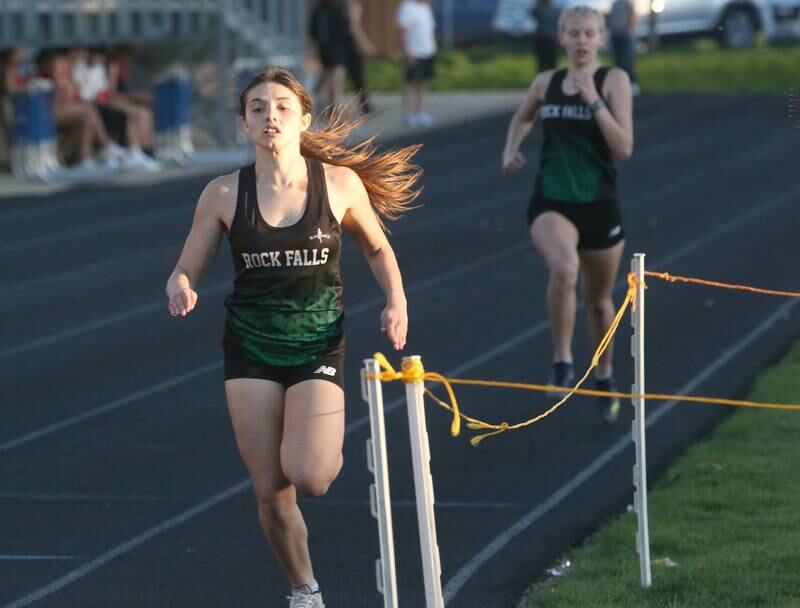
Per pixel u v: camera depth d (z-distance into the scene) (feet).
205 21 199.21
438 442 67.77
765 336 89.04
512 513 56.54
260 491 43.32
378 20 310.45
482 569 50.03
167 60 211.20
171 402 76.79
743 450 63.21
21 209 151.64
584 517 55.77
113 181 171.83
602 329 70.79
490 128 209.46
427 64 212.64
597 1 261.85
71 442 69.10
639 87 249.55
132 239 133.08
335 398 42.68
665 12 298.15
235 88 200.13
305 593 44.52
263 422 42.78
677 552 50.08
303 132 44.73
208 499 59.77
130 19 187.93
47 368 85.30
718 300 100.42
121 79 190.19
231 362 43.21
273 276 42.55
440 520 55.88
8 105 175.32
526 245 125.80
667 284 106.73
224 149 197.16
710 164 172.04
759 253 117.91
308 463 41.65
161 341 92.38
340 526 55.47
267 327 42.68
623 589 46.01
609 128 67.36
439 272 114.01
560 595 45.68
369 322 95.86
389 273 44.80
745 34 295.89
